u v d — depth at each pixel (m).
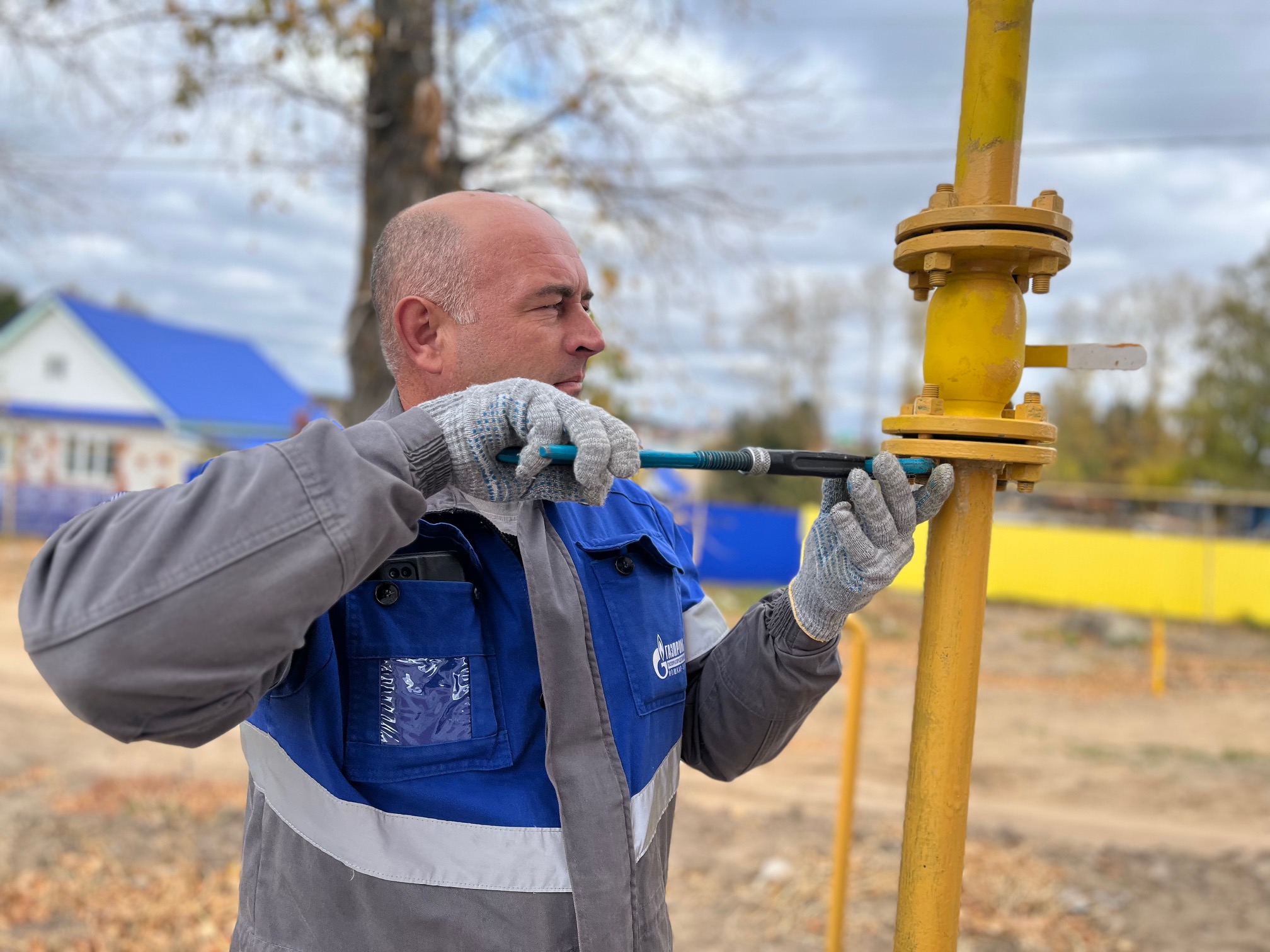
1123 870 4.84
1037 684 10.87
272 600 1.01
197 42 5.46
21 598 1.05
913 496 1.17
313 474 1.05
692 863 4.81
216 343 29.25
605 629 1.34
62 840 4.68
